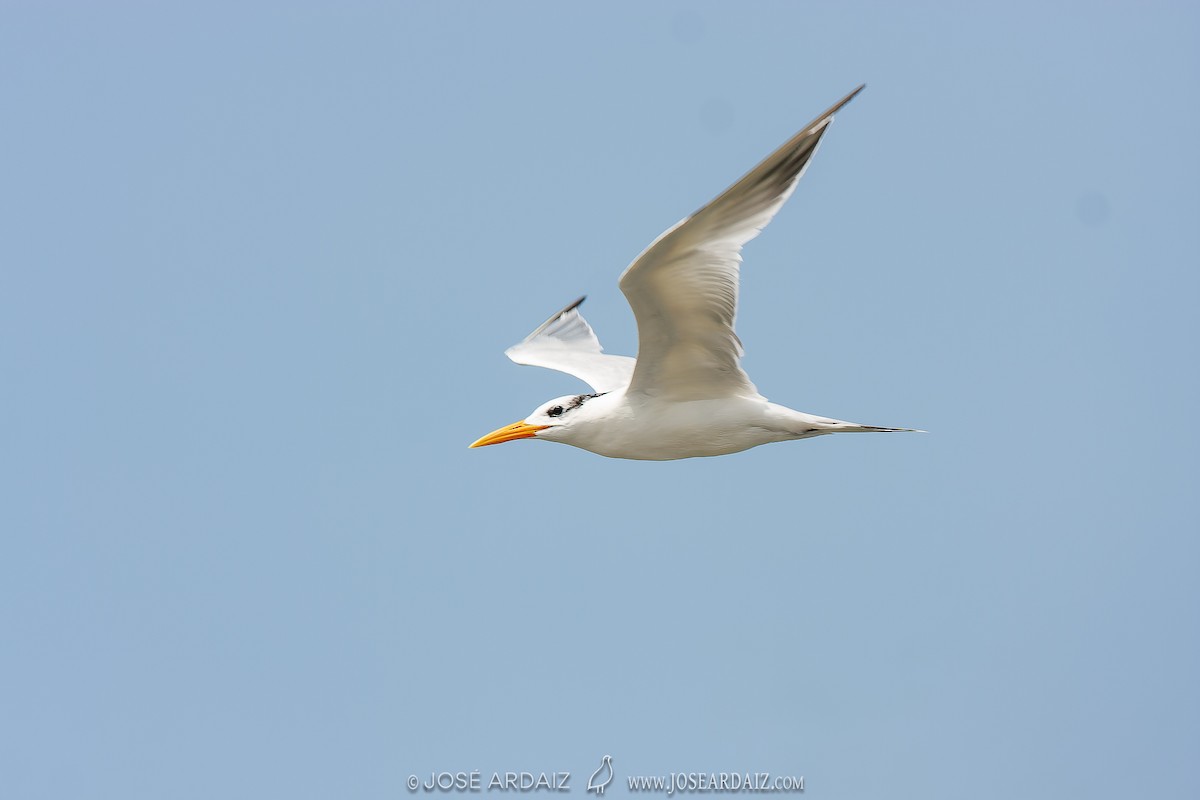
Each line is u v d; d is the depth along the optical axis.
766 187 13.53
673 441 15.82
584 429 16.11
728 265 13.93
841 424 15.37
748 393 15.53
